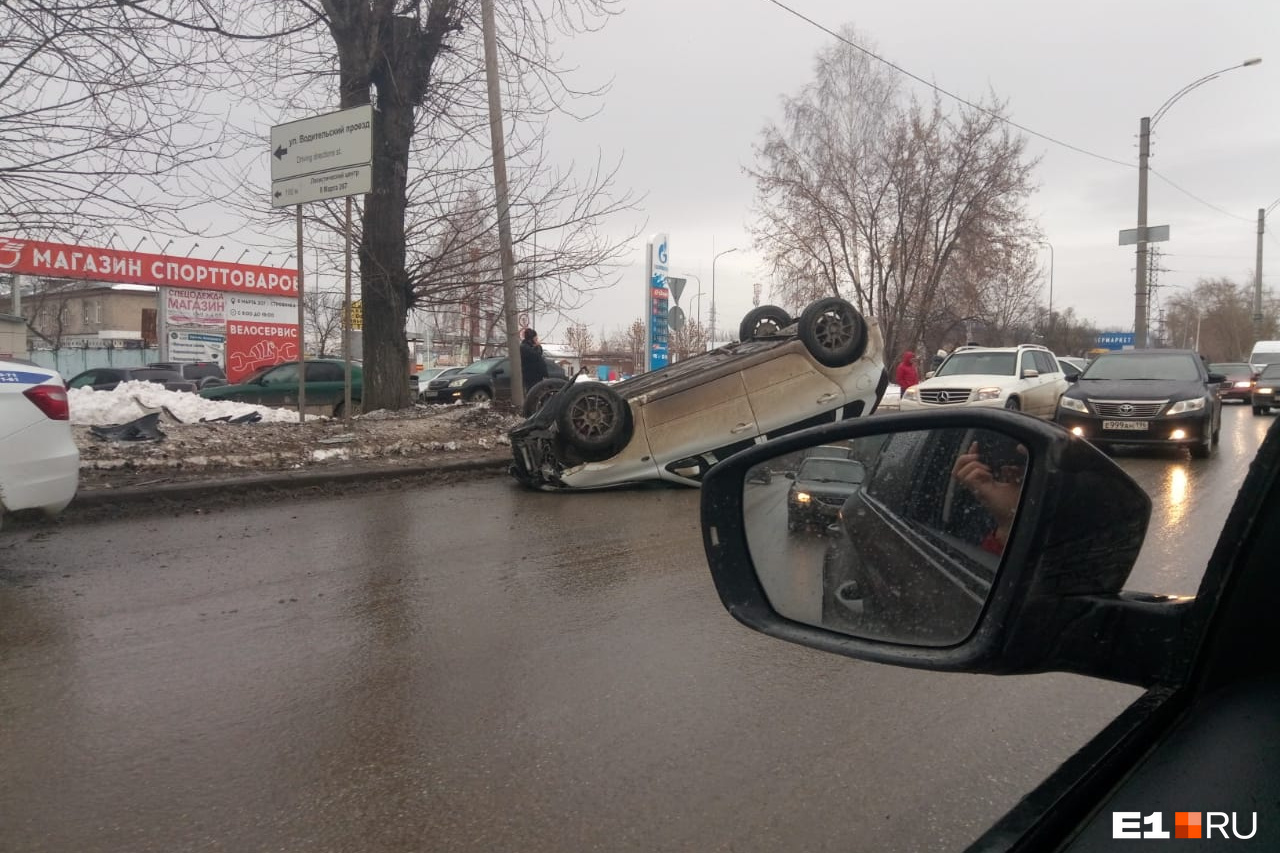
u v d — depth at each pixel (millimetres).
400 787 3258
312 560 6715
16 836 2938
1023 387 15453
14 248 10547
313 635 4984
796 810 3053
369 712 3930
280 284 36531
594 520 8297
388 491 9914
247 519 8266
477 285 14438
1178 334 81688
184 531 7703
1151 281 44375
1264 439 1482
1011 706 3906
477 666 4488
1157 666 1556
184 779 3330
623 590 5887
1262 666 1549
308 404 19734
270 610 5449
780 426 9891
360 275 14375
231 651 4727
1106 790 1415
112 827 2994
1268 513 1480
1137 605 1579
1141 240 25266
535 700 4047
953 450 1884
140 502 8523
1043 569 1552
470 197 14266
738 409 9828
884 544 2037
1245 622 1525
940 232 27453
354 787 3264
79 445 10453
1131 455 13250
